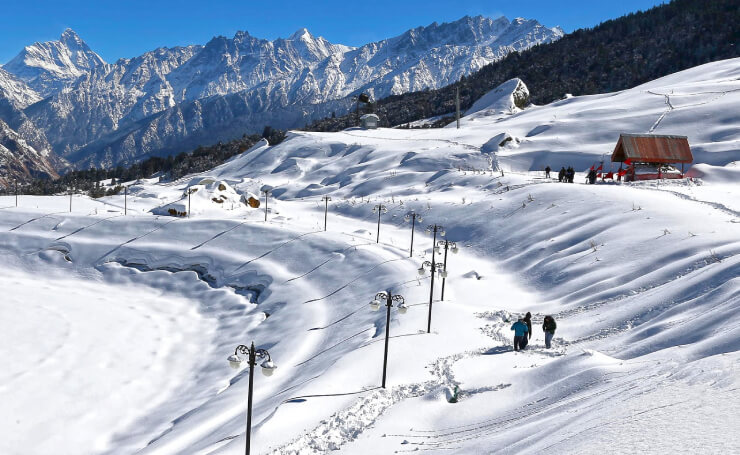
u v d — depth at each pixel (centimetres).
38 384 3391
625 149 5672
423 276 4084
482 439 1364
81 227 6631
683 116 8325
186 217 6738
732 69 11262
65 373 3562
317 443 1658
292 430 1834
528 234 4681
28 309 4753
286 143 12762
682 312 2188
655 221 3909
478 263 4503
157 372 3691
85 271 5906
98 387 3416
